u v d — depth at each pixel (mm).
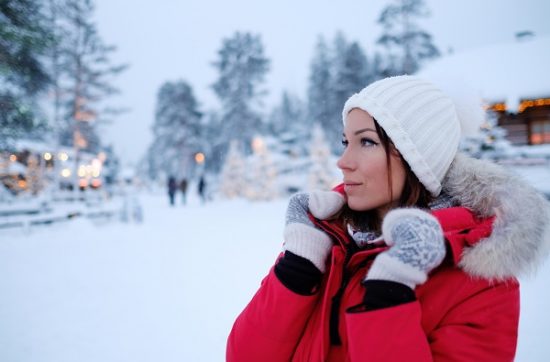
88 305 4148
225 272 5367
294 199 1053
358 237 953
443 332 721
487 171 871
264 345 879
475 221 830
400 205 882
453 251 708
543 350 2578
